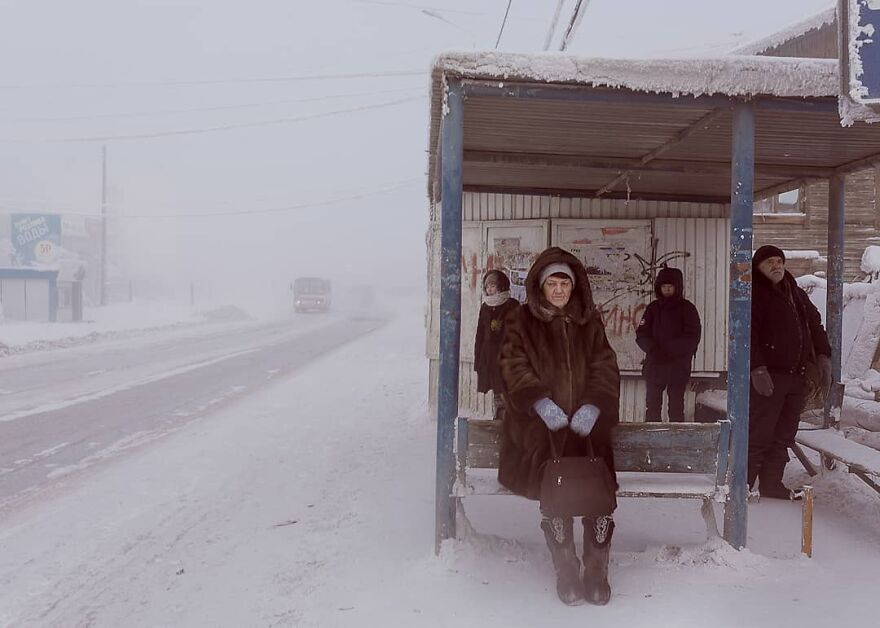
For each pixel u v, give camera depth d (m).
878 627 3.20
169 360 17.64
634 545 4.32
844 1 3.65
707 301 7.91
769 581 3.72
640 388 8.03
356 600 3.58
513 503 5.16
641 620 3.28
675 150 5.89
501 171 6.92
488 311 6.11
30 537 4.79
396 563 4.04
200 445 7.66
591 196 8.09
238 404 10.55
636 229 7.96
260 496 5.64
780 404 5.18
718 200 8.04
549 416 3.42
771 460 5.36
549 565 3.90
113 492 5.88
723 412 6.84
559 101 4.27
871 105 3.61
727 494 3.97
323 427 8.53
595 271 8.03
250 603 3.64
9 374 14.55
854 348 9.25
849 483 5.55
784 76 3.97
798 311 5.40
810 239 13.93
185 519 5.11
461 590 3.60
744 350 4.03
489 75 3.90
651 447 3.97
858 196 13.89
